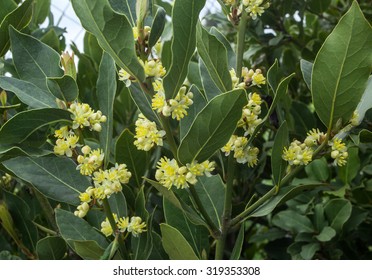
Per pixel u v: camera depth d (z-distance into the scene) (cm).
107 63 33
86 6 26
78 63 49
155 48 34
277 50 54
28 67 33
